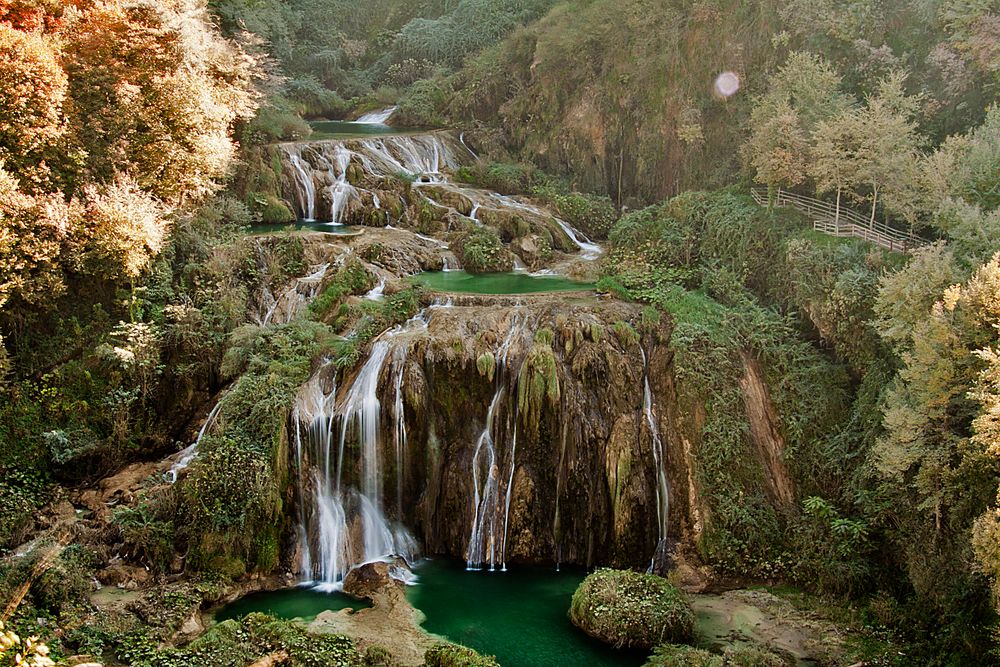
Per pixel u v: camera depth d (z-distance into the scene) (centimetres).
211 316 1964
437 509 1739
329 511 1680
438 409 1759
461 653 1266
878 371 1700
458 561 1706
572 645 1380
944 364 1326
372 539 1698
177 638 1340
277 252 2184
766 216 2155
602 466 1698
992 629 1192
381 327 1873
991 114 1842
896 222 2039
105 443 1800
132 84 1920
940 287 1443
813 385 1800
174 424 1883
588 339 1802
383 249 2241
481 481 1731
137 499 1630
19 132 1652
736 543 1606
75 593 1394
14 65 1628
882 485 1527
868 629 1398
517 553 1689
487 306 1969
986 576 1245
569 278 2277
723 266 2158
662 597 1437
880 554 1541
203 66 2070
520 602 1528
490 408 1756
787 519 1644
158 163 1975
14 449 1744
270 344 1859
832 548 1555
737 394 1764
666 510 1691
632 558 1670
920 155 1978
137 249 1841
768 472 1716
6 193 1612
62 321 1927
